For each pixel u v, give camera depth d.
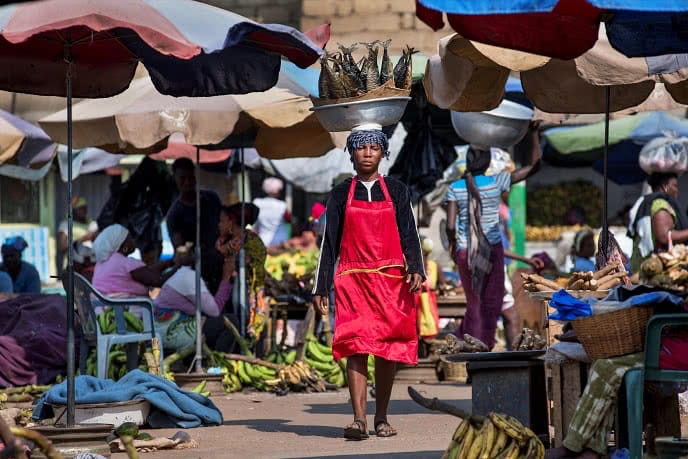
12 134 16.73
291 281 19.22
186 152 20.89
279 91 15.51
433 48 27.97
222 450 10.55
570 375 9.34
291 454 10.17
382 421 11.47
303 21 28.48
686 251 8.91
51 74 11.98
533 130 17.08
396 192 11.27
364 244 11.12
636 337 8.53
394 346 11.16
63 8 9.37
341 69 11.91
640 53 9.38
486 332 17.08
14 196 28.83
